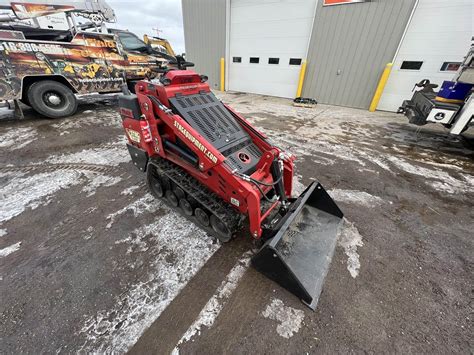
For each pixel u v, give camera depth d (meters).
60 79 5.81
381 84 7.86
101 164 3.84
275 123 6.54
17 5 5.58
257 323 1.65
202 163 2.10
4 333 1.55
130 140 2.94
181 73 2.35
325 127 6.30
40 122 5.73
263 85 10.88
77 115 6.38
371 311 1.75
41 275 1.95
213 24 10.90
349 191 3.36
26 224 2.53
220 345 1.51
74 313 1.68
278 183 2.18
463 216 2.91
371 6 7.21
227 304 1.76
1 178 3.38
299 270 1.96
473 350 1.53
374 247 2.37
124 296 1.80
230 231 2.15
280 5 8.88
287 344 1.53
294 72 9.70
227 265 2.09
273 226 2.12
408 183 3.63
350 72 8.41
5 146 4.39
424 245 2.42
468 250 2.38
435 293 1.91
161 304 1.75
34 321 1.62
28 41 4.89
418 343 1.56
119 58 6.28
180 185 2.39
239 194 1.99
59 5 5.90
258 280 1.96
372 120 7.12
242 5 9.77
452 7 6.26
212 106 2.50
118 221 2.60
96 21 6.45
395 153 4.75
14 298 1.77
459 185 3.61
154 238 2.37
